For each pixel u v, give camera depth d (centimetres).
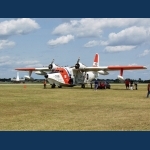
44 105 2216
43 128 1293
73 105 2219
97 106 2144
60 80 5425
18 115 1680
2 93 3772
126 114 1706
